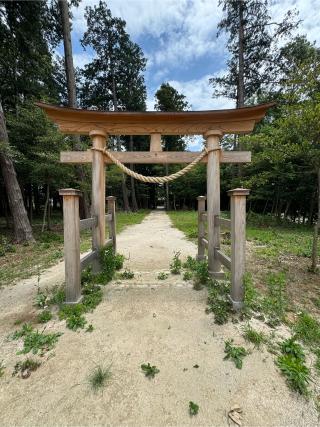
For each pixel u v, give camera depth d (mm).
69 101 8992
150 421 1395
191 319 2471
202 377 1717
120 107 22172
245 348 2018
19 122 7805
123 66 20469
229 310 2600
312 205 12211
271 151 5613
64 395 1568
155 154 3756
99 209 3680
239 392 1593
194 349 2016
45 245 6441
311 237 7938
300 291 3418
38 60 9273
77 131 3633
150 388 1625
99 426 1365
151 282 3471
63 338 2158
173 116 3492
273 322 2402
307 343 2105
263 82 11625
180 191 28094
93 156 3652
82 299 2834
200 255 4582
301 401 1528
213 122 3615
